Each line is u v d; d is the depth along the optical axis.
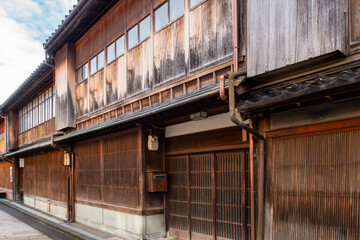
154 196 9.61
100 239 9.94
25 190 22.22
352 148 4.34
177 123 9.40
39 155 19.19
